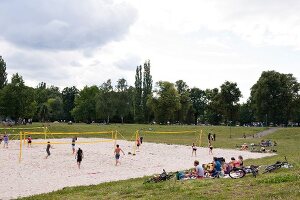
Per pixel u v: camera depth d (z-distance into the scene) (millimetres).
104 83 118000
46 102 152250
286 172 19859
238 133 83625
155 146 52812
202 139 69250
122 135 77312
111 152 43031
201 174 21922
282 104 106812
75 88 171625
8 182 23594
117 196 16125
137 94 125875
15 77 85125
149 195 15430
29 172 28000
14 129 74062
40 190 20891
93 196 16922
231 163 23469
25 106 85188
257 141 65375
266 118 107812
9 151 43469
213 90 128750
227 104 114250
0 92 85750
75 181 24094
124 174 27266
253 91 115188
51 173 27719
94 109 128250
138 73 127000
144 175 26344
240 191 14367
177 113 130500
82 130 80688
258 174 19922
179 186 17156
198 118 162625
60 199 16766
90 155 39750
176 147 51875
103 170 29547
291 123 128875
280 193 13195
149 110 125438
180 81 148000
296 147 51969
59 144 53906
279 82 106250
